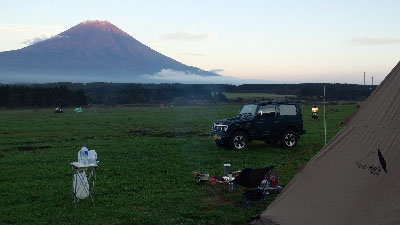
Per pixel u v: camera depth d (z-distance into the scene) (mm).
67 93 112875
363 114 7340
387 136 6754
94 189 10719
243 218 8398
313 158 7723
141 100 125375
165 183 11852
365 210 6434
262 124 18969
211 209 9086
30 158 17312
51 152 19422
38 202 9859
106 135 28297
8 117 54188
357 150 7078
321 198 7141
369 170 6727
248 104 20016
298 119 19641
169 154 18047
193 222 8219
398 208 6117
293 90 157125
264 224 7621
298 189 7656
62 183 12008
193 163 15367
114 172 13672
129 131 31516
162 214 8766
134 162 15812
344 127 7574
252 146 20172
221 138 18812
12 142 24375
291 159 15898
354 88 110312
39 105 105062
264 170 9305
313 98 104062
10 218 8508
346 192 6824
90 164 9977
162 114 59312
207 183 11781
